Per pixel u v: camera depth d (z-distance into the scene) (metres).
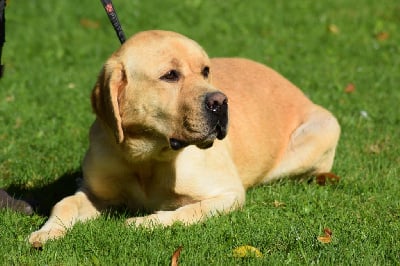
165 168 9.02
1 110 13.91
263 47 19.02
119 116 8.47
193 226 8.43
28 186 10.33
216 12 22.38
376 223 8.80
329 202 9.59
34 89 15.45
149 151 8.73
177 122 8.24
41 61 17.91
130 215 9.34
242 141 10.12
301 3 23.41
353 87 15.35
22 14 21.95
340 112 13.84
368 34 20.42
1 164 11.17
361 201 9.74
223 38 19.91
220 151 9.46
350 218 8.92
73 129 12.78
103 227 8.36
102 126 9.10
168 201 9.31
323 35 20.22
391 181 10.38
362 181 10.48
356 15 22.11
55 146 11.91
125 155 8.88
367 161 11.35
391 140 12.38
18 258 7.61
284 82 11.30
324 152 10.81
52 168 10.92
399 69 17.16
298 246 7.90
